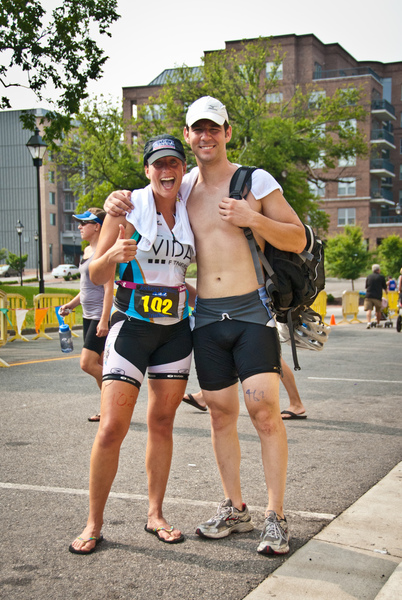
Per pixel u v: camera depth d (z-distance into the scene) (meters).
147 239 2.99
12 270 66.56
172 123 28.00
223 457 3.20
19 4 17.41
